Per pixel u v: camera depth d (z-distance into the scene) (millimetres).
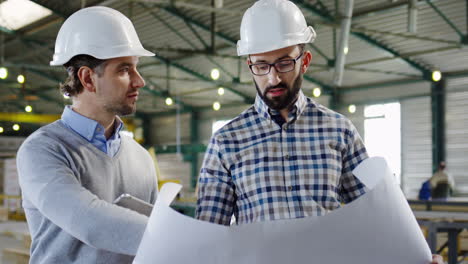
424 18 11141
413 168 14062
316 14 11797
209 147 1426
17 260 5883
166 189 891
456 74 13078
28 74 18781
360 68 13039
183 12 13586
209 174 1401
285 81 1327
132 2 12992
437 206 4645
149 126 22719
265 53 1306
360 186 1439
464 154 12953
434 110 13438
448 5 10539
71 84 1425
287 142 1404
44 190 1226
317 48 13273
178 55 16156
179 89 18750
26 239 6164
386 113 14664
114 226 1113
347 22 9242
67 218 1161
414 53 12211
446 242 4840
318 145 1411
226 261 780
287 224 768
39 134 1400
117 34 1369
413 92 13984
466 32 11219
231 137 1411
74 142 1429
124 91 1396
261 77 1336
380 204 795
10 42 16406
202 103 19922
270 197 1362
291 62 1314
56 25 14852
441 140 13352
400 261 808
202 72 16828
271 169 1382
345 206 771
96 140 1479
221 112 19469
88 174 1431
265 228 771
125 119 18297
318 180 1381
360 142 1466
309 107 1457
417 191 13883
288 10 1327
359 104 15305
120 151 1553
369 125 15055
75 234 1156
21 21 14859
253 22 1324
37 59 17328
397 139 14414
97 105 1430
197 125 20547
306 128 1426
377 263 785
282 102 1344
